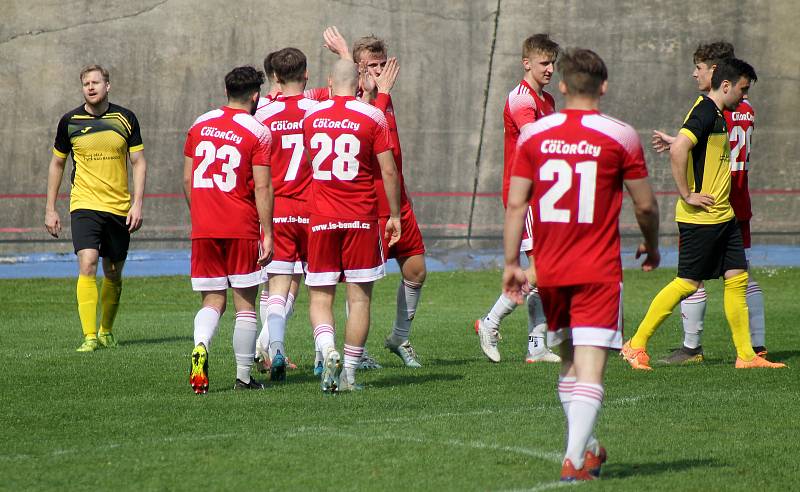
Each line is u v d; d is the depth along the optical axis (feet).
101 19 247.70
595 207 52.13
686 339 97.71
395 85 252.01
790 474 55.31
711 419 69.36
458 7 255.50
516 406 73.92
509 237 53.36
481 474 54.95
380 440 62.54
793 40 258.16
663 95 256.32
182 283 179.73
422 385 83.56
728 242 92.68
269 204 78.48
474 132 252.62
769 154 254.06
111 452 59.67
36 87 244.63
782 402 75.10
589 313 52.31
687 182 91.30
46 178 242.37
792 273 191.42
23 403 75.36
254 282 79.92
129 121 109.29
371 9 253.65
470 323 130.62
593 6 257.34
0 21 245.65
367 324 80.18
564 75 53.62
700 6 258.78
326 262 78.69
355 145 77.25
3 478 54.13
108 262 108.88
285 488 52.39
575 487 52.08
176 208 244.22
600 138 52.03
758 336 98.53
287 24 251.19
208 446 61.05
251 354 81.41
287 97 90.89
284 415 70.49
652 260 55.42
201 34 249.34
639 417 69.97
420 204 247.91
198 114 247.70
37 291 169.48
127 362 96.17
